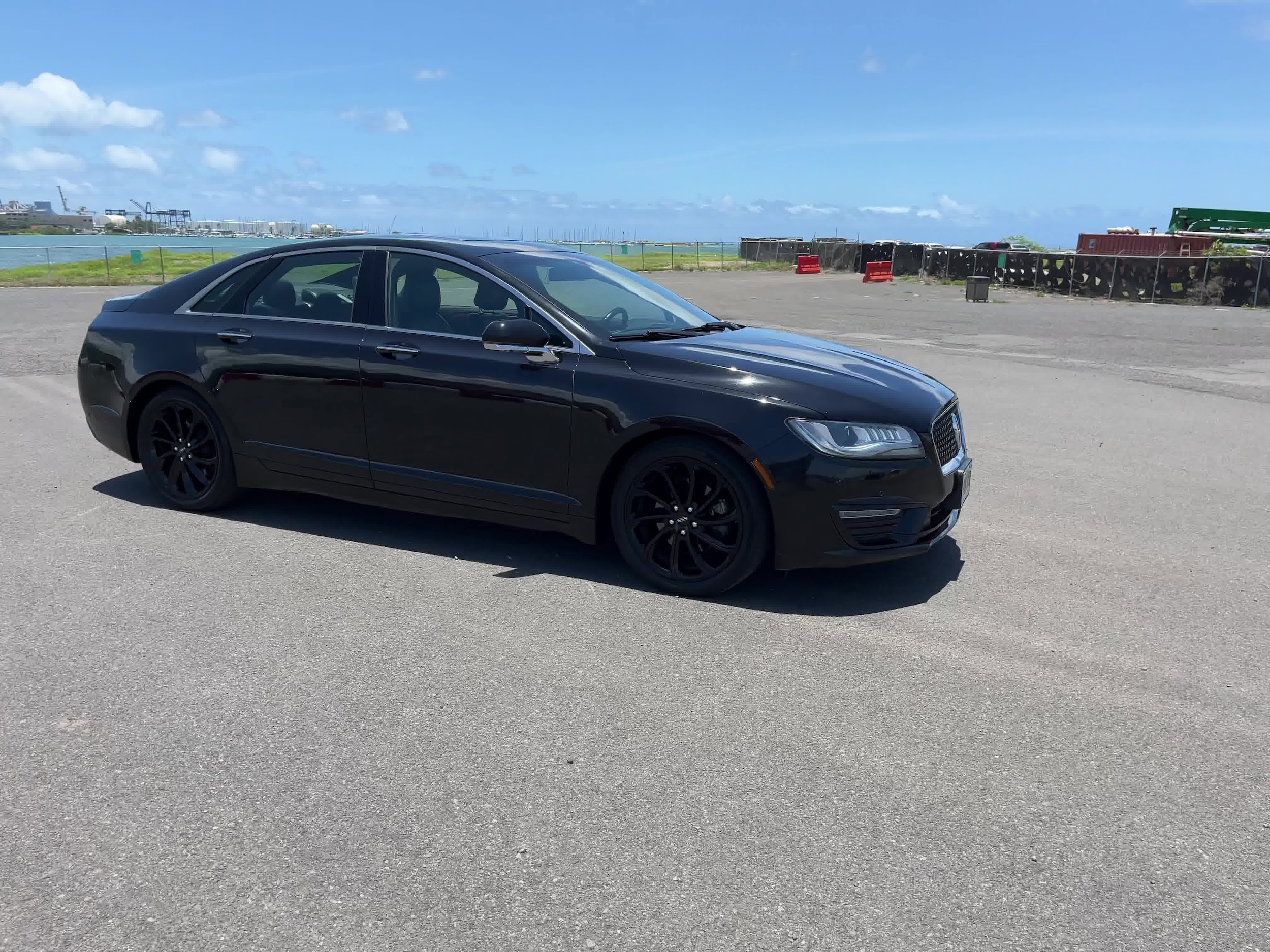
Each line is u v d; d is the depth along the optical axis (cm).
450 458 470
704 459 415
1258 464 729
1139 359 1409
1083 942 221
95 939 217
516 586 443
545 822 263
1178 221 5141
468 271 477
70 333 1463
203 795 274
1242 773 295
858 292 3120
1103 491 639
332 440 500
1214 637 401
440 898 232
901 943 219
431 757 296
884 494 410
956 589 451
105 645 372
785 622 406
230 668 354
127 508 556
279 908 228
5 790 275
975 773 292
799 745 307
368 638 383
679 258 5916
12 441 723
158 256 3750
